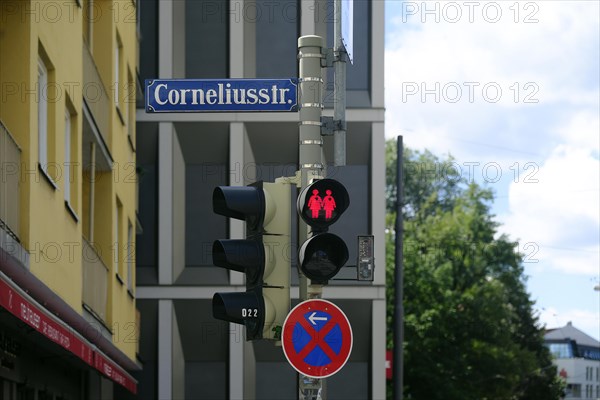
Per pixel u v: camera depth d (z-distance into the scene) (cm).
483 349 6869
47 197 1883
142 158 3631
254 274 1190
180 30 3641
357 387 3675
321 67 1266
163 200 3600
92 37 2755
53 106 1984
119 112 2919
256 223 1196
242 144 3566
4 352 1930
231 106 1283
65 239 2072
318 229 1156
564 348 19762
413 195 9169
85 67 2405
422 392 6644
